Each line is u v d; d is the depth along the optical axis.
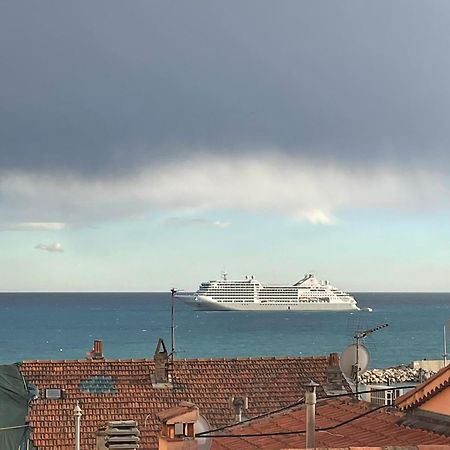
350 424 33.88
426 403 32.28
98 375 56.53
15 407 51.16
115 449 30.84
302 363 60.50
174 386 56.56
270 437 34.25
